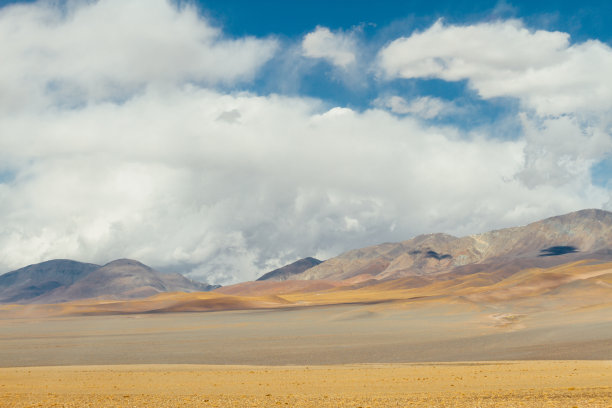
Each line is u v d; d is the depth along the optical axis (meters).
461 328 141.38
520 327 138.12
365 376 54.12
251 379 52.91
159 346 112.19
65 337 142.62
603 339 96.44
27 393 43.62
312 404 33.94
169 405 34.44
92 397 39.75
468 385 44.72
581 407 30.34
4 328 191.38
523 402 32.88
